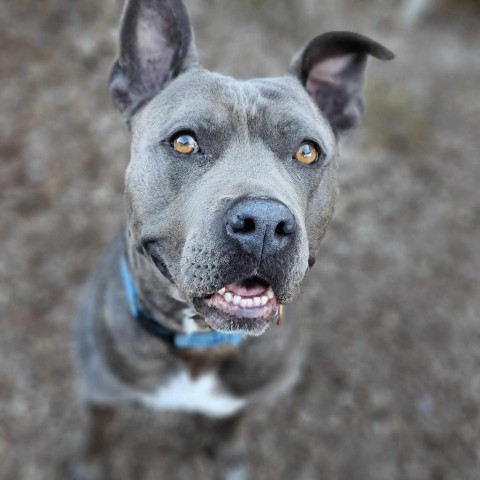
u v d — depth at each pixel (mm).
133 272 521
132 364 557
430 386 816
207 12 1229
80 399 701
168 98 489
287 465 730
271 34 1304
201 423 741
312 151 480
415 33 1773
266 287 428
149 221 464
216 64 1144
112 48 1062
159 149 464
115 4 1111
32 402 722
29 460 692
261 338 550
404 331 869
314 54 538
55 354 754
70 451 702
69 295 800
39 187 885
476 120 1384
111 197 906
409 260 968
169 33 518
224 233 403
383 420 776
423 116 1314
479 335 888
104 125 975
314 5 1480
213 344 534
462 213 1084
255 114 459
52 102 974
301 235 420
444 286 944
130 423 732
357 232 985
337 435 758
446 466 753
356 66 551
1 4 1041
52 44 1034
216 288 413
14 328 764
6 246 822
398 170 1126
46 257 825
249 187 412
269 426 751
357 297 893
